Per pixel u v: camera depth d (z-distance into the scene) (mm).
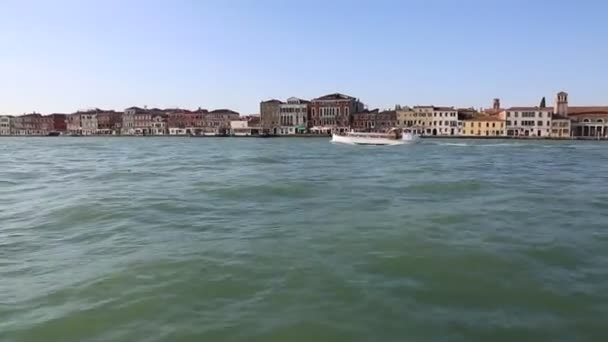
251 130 196000
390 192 27016
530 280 11234
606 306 9641
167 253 13516
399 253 13469
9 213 20469
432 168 44875
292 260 12789
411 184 30750
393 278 11344
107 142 141750
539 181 32875
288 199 24312
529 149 90250
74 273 11789
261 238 15414
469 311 9406
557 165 49750
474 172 40312
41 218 19234
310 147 99688
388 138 113875
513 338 8227
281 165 49188
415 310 9430
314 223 17938
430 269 12039
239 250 13844
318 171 41250
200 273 11656
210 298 10055
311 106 186750
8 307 9633
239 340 8141
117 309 9477
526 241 14945
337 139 121750
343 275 11516
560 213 20016
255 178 34469
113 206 21672
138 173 39031
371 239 15172
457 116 173375
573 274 11719
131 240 15242
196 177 35406
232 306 9617
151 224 17828
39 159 59844
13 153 75812
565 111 170375
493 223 17812
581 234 15977
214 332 8438
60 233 16484
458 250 13773
